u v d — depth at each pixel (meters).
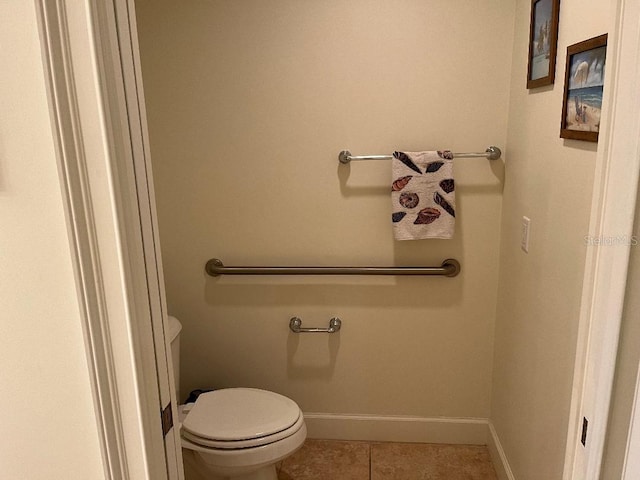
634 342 0.78
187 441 1.74
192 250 2.15
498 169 1.96
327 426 2.31
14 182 0.73
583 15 1.22
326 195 2.05
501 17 1.82
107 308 0.75
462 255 2.06
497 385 2.08
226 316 2.22
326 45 1.91
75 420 0.83
